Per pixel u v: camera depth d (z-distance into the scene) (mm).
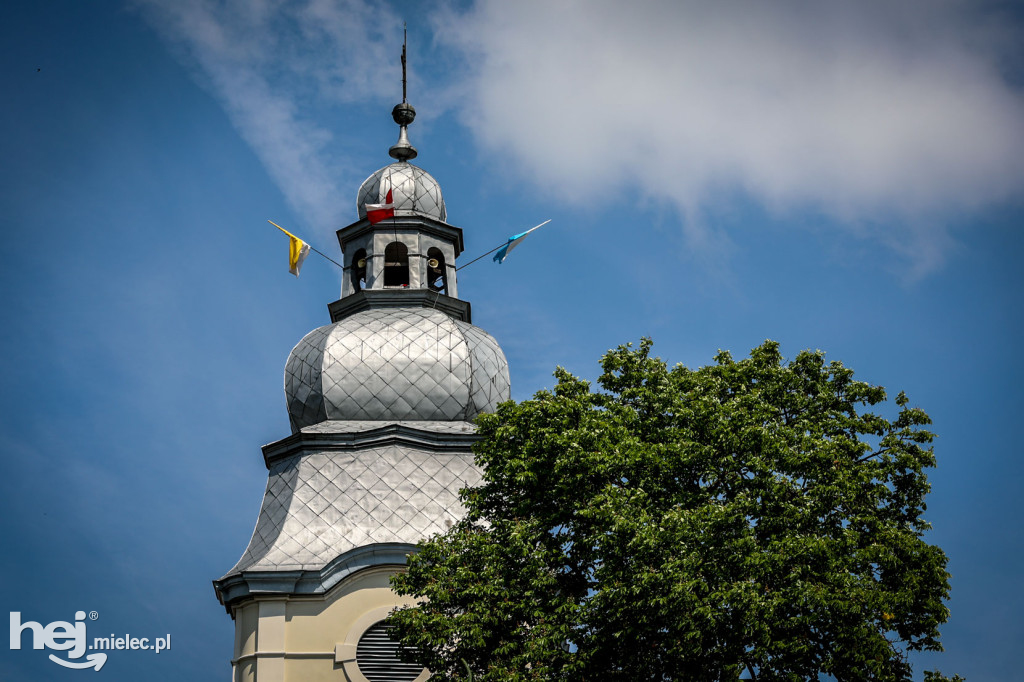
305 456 54969
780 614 43344
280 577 51375
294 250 61906
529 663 44875
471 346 58188
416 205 62906
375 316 58938
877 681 43500
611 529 43906
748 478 46094
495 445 48062
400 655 47188
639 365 50500
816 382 49781
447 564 46156
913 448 47562
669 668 43969
